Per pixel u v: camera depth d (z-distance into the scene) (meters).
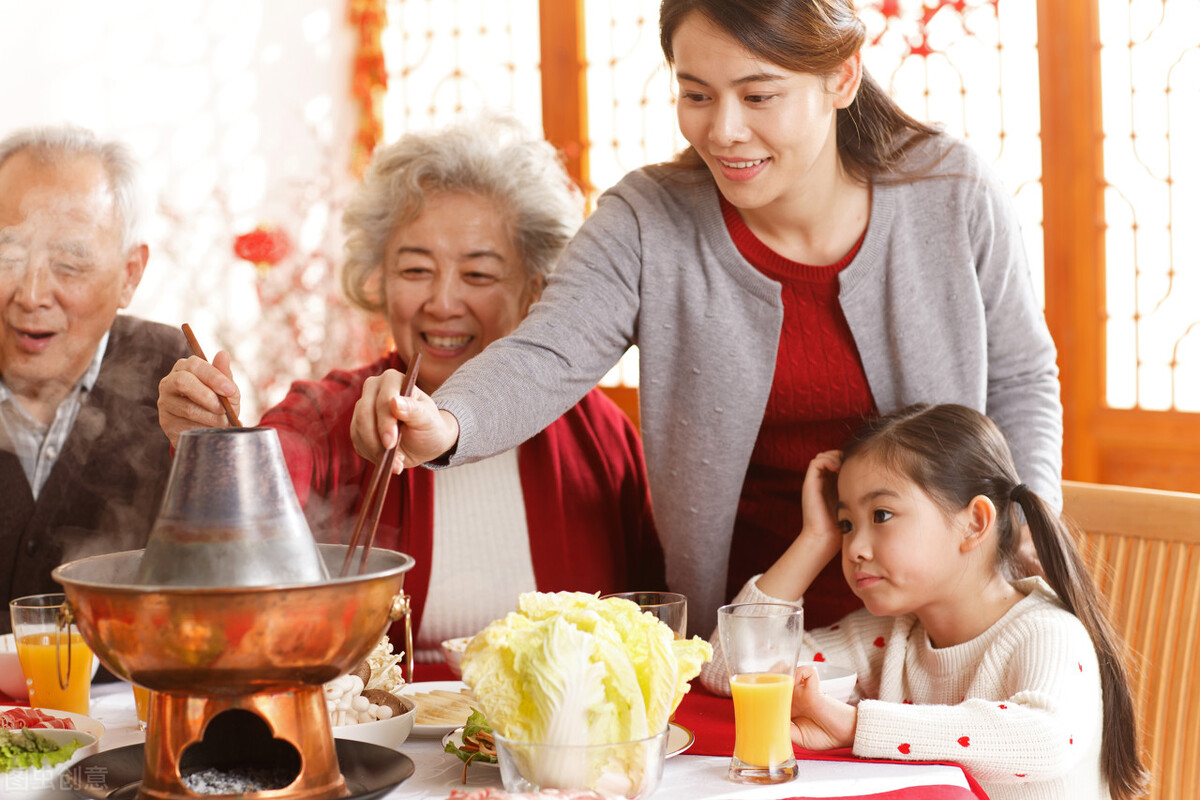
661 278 1.61
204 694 0.88
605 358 1.62
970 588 1.41
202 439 0.88
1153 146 3.31
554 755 0.95
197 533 0.86
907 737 1.16
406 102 4.53
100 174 1.80
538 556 1.80
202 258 4.15
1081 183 3.42
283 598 0.82
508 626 0.99
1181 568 1.71
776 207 1.53
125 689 1.45
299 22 4.43
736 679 1.09
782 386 1.60
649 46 3.95
